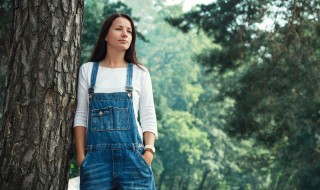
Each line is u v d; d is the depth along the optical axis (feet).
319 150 79.41
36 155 13.20
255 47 61.46
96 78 14.21
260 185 163.73
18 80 13.35
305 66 60.64
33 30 13.42
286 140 72.23
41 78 13.33
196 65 215.72
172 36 234.58
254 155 100.32
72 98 13.71
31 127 13.23
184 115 177.88
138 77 14.48
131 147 13.78
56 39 13.48
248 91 63.82
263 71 61.98
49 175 13.33
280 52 58.29
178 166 176.86
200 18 63.82
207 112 192.75
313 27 57.26
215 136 174.91
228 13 60.85
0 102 50.08
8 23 45.39
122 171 13.70
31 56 13.38
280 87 62.23
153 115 14.53
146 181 13.87
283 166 91.71
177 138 173.06
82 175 13.69
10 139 13.24
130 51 14.78
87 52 70.23
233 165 159.53
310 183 83.35
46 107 13.32
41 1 13.48
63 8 13.57
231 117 69.67
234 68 65.51
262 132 68.08
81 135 13.88
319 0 53.36
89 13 71.61
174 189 182.70
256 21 57.82
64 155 13.61
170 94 214.48
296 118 71.15
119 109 13.92
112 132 13.76
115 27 14.56
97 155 13.69
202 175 179.22
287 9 53.62
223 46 63.77
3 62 45.27
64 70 13.55
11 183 13.14
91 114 13.93
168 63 229.66
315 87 61.62
